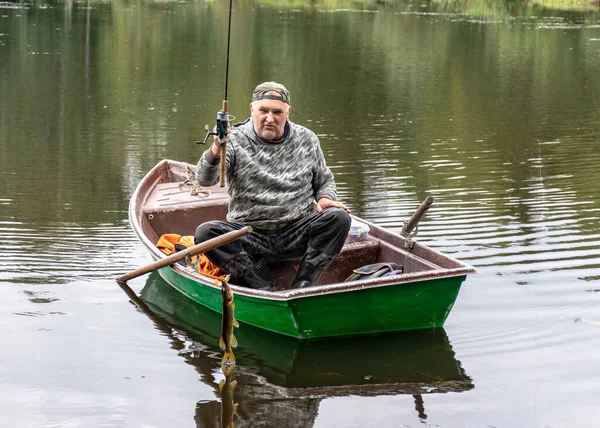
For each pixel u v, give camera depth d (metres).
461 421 3.80
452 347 4.58
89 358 4.43
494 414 3.87
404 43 18.91
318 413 3.89
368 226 5.56
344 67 15.42
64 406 3.91
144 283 5.50
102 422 3.77
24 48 16.25
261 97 4.84
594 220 6.79
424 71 15.31
